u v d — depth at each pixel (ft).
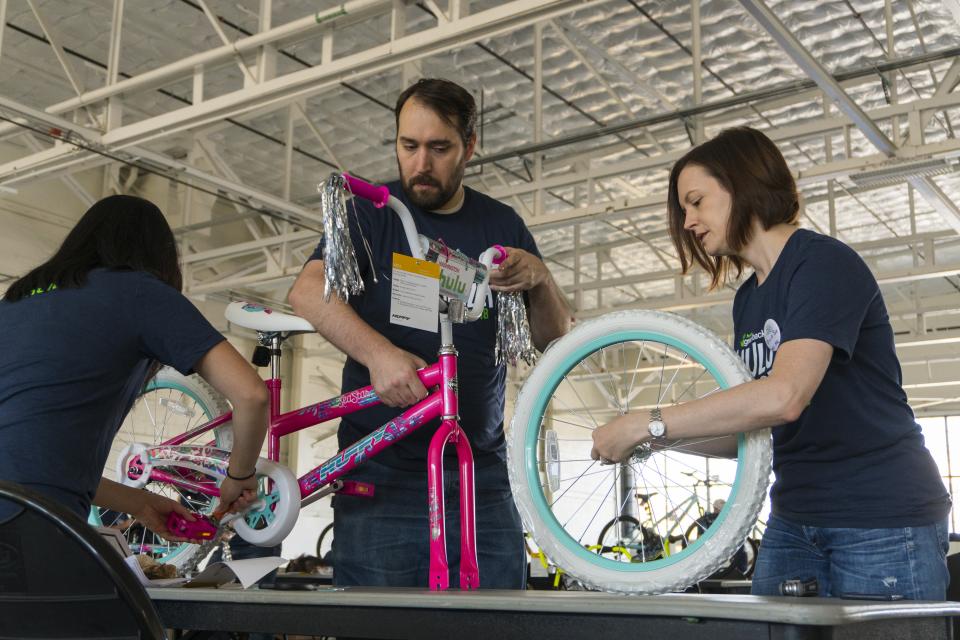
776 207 5.03
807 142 30.30
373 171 32.58
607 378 5.89
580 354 4.77
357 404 6.40
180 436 7.61
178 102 27.63
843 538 4.91
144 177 31.76
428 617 3.63
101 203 5.10
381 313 6.33
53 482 4.39
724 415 4.10
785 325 4.55
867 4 22.91
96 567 2.89
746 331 5.38
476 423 6.37
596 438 4.34
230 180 23.40
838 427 4.88
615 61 25.13
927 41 24.47
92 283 4.72
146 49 25.11
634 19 23.86
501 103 28.07
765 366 5.16
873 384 4.91
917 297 39.88
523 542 6.63
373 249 6.33
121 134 17.85
